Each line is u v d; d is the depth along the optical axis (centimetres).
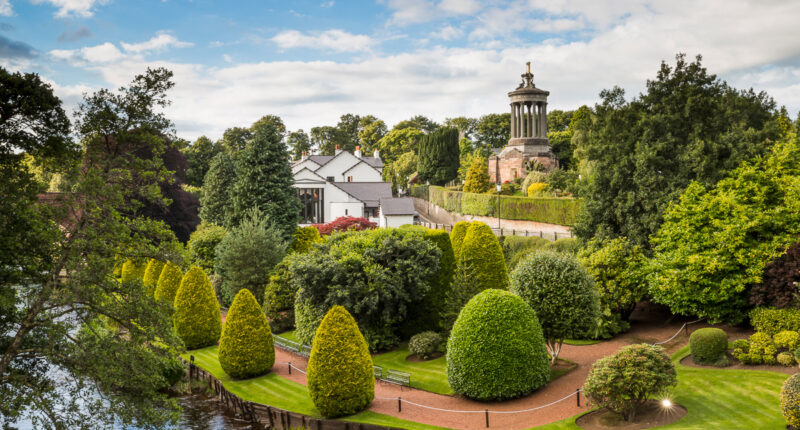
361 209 8325
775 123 3503
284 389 2680
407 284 3086
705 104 3409
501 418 2086
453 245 3506
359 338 2316
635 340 2905
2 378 1800
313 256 3152
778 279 2428
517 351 2197
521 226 6419
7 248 1809
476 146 13438
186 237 6381
